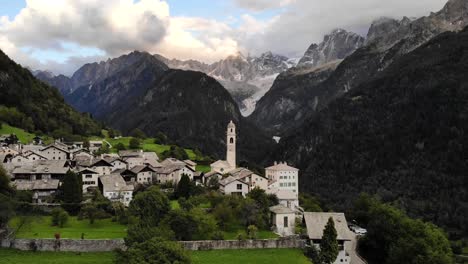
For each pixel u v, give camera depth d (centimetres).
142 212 14712
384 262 15062
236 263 12575
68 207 16562
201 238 14125
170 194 18750
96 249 12825
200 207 16775
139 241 11638
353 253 15000
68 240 12762
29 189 17525
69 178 17012
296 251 13950
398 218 15625
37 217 15200
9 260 11706
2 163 19850
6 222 13400
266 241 14075
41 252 12500
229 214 15725
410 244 13875
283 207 16288
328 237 13525
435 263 13325
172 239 13112
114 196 18250
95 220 15750
